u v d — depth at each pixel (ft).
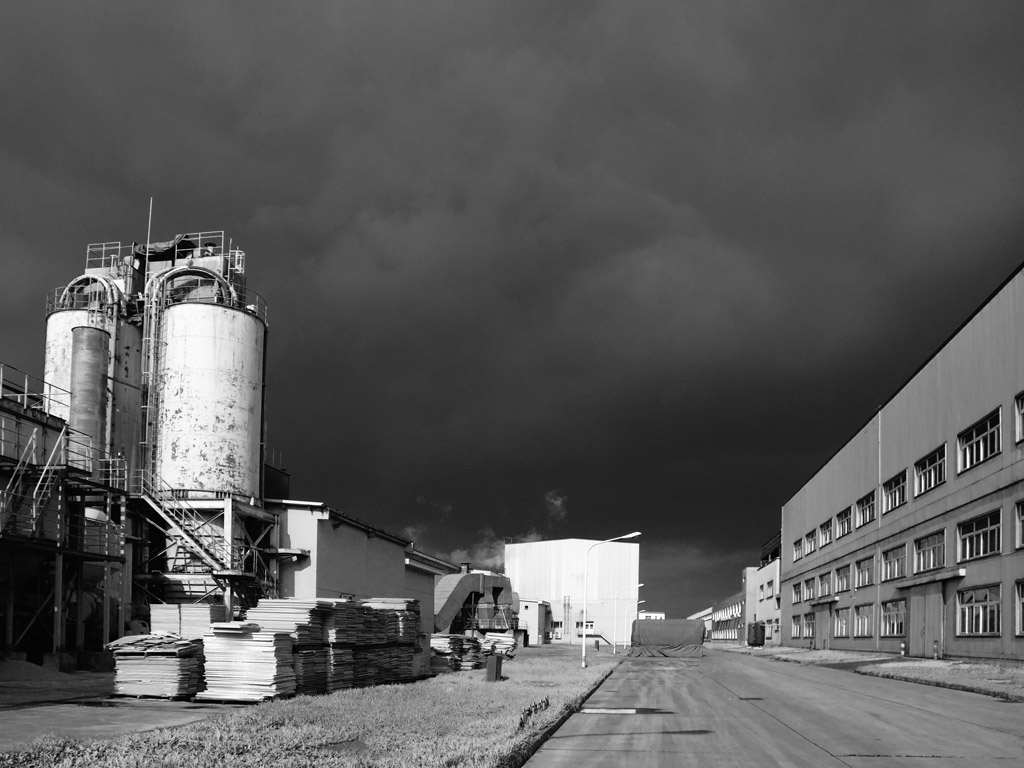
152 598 156.46
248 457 173.47
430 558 294.66
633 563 453.58
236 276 188.85
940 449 169.58
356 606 92.43
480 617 276.00
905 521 190.29
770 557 433.07
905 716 75.56
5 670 98.07
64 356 172.76
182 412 169.07
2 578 109.40
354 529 183.52
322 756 45.34
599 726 67.56
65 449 125.18
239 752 46.32
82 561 117.91
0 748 45.42
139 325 179.83
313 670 82.28
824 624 269.44
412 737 53.21
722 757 51.39
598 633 440.04
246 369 175.32
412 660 108.88
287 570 166.40
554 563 451.94
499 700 77.97
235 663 73.72
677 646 241.14
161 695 72.74
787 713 78.13
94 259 190.08
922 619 176.35
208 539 158.10
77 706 68.13
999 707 84.43
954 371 160.97
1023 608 130.41
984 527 145.89
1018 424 132.98
